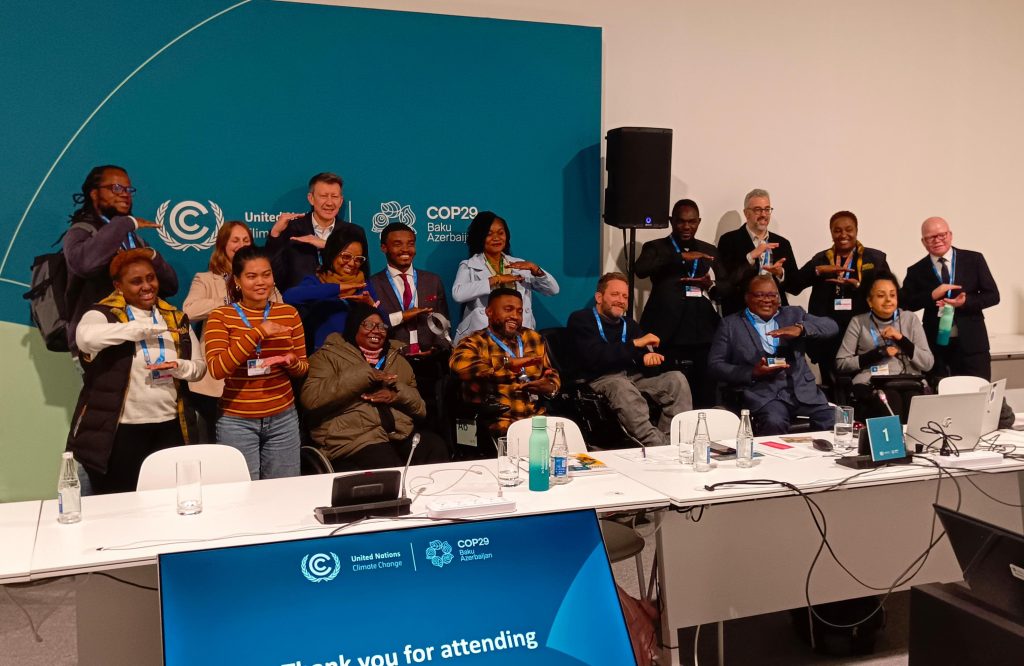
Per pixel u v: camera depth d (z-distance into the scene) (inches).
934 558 146.6
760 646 138.3
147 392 164.1
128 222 179.2
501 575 94.8
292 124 203.9
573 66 227.1
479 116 219.5
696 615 128.3
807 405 208.7
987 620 88.9
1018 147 289.7
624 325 212.1
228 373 165.6
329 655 86.0
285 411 173.3
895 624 145.8
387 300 202.1
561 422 153.0
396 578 91.6
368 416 177.5
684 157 249.0
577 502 115.6
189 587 85.9
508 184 223.6
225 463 130.8
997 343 274.7
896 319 222.4
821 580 137.6
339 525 106.7
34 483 192.1
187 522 107.7
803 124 261.0
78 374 191.9
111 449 161.8
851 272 239.9
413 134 214.1
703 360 230.5
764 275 213.0
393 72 211.3
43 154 186.4
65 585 166.4
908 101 273.3
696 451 131.4
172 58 193.8
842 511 138.4
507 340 197.0
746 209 238.4
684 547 127.2
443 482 126.3
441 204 217.8
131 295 163.9
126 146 191.6
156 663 111.1
